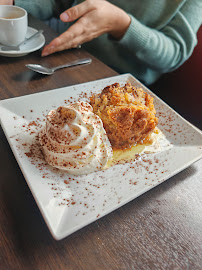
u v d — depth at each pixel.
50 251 0.20
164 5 0.57
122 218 0.23
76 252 0.20
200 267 0.21
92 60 0.46
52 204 0.22
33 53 0.45
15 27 0.42
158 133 0.33
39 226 0.21
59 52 0.46
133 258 0.20
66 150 0.26
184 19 0.57
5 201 0.23
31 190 0.22
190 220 0.24
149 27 0.59
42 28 0.52
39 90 0.37
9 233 0.20
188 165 0.28
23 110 0.32
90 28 0.48
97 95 0.33
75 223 0.20
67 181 0.25
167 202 0.25
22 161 0.25
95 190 0.24
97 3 0.49
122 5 0.58
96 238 0.21
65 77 0.41
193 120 0.60
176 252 0.21
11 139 0.27
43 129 0.28
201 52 0.60
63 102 0.35
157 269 0.20
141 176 0.27
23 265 0.19
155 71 0.62
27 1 0.56
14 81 0.38
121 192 0.24
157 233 0.22
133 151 0.31
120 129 0.30
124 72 0.60
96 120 0.28
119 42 0.52
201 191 0.27
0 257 0.19
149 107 0.32
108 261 0.20
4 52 0.41
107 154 0.28
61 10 0.64
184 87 0.62
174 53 0.57
